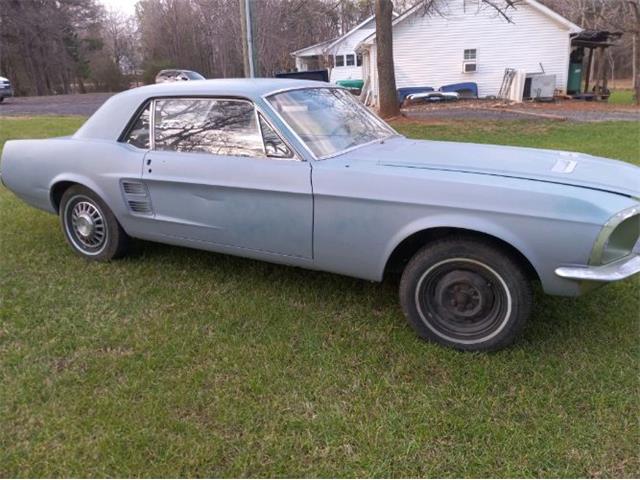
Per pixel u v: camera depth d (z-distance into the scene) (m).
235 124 3.47
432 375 2.79
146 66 57.94
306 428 2.40
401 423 2.42
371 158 3.26
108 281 3.97
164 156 3.72
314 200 3.14
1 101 25.92
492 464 2.19
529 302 2.83
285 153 3.28
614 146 9.58
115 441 2.32
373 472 2.16
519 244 2.69
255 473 2.17
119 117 4.03
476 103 21.05
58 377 2.79
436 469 2.17
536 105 19.78
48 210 4.54
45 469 2.19
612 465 2.17
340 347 3.05
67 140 4.28
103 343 3.12
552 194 2.64
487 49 22.62
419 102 21.95
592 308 3.44
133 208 3.96
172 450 2.28
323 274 4.03
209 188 3.49
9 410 2.54
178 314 3.45
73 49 55.19
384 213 2.97
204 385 2.71
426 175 2.91
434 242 2.96
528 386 2.67
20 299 3.67
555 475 2.13
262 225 3.38
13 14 48.16
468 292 2.94
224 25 50.25
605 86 26.80
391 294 3.70
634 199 2.69
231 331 3.24
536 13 21.69
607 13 26.23
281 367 2.86
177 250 4.56
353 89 27.86
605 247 2.60
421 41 22.95
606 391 2.61
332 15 22.08
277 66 40.88
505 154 3.36
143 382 2.73
